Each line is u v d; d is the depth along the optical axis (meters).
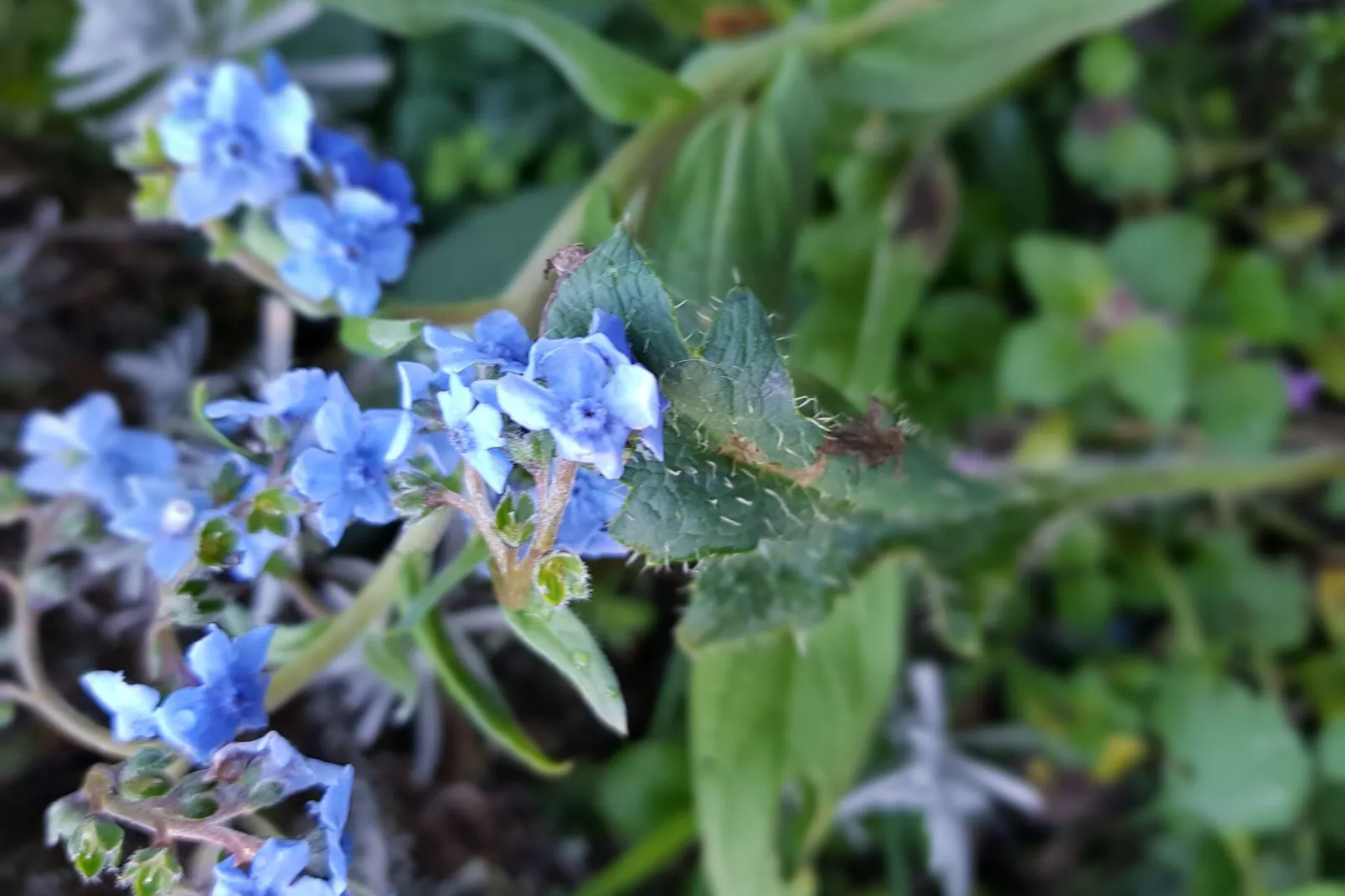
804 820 0.21
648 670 0.23
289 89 0.17
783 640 0.20
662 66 0.25
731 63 0.20
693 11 0.24
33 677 0.17
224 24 0.22
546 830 0.23
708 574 0.17
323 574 0.19
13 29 0.23
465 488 0.15
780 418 0.15
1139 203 0.25
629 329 0.14
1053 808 0.24
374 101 0.25
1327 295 0.24
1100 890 0.24
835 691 0.20
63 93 0.22
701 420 0.15
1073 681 0.24
